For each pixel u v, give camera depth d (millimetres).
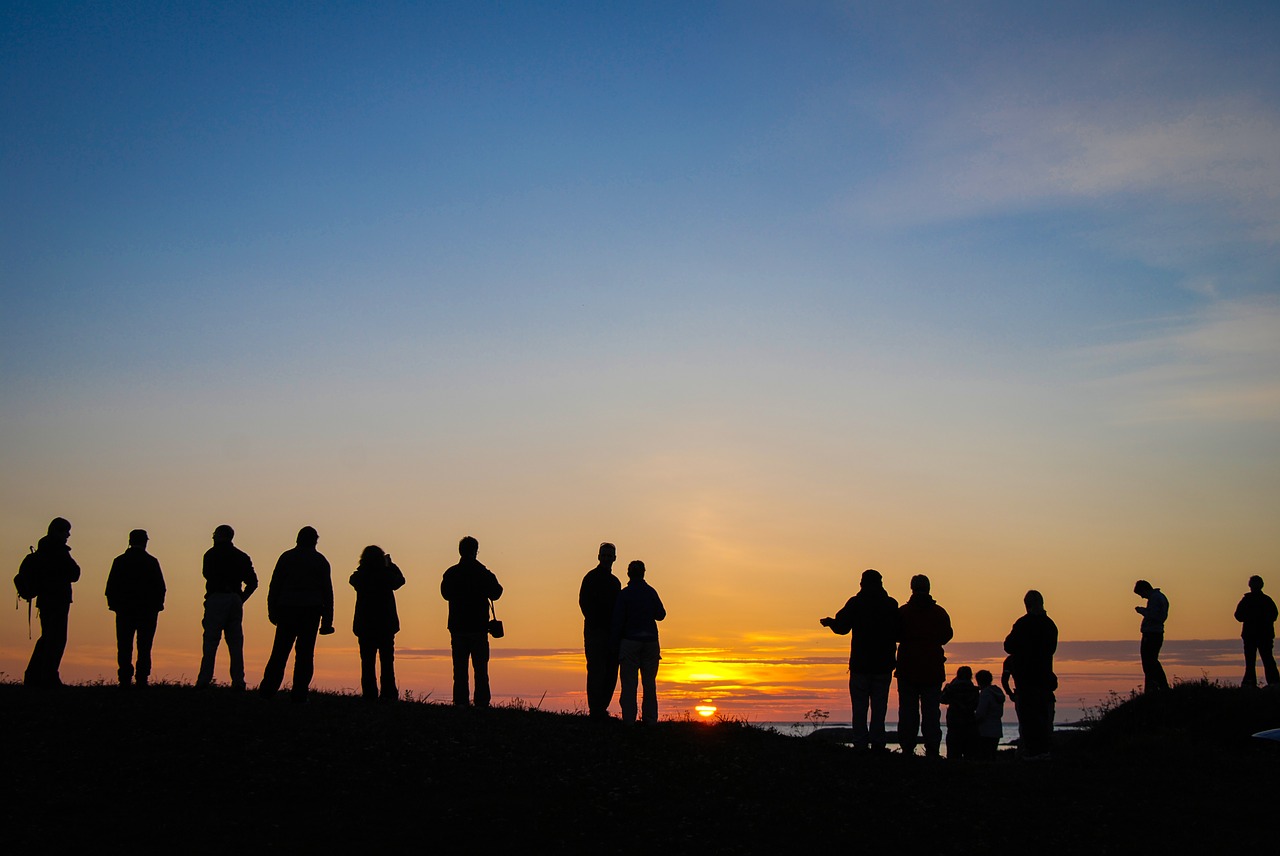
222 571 16594
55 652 16266
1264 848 10828
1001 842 10945
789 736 16469
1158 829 11469
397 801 11289
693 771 13141
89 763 11734
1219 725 17031
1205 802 12508
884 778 13445
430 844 10148
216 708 14469
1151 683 20422
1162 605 20516
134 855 9422
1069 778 13727
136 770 11633
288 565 16000
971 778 13656
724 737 15500
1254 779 13711
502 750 13453
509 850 10125
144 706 14297
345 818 10688
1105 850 10750
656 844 10469
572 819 11023
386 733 13789
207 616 16516
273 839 10008
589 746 14023
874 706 15398
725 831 10906
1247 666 21281
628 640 15789
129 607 16406
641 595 16000
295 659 15844
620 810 11422
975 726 17906
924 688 15852
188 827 10148
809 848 10555
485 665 17281
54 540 16562
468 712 16047
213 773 11727
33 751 11953
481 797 11570
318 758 12516
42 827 9898
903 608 16250
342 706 15570
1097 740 18484
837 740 19031
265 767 12047
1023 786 13234
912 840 10914
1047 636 16266
